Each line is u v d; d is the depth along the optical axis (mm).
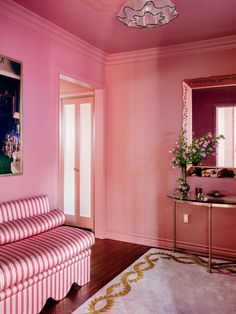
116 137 4246
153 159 3982
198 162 3629
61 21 3066
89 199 4680
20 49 2895
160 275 3016
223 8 2748
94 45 3775
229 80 3504
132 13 2125
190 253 3670
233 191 3479
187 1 2613
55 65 3330
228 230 3529
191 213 3740
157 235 3965
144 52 3945
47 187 3242
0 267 2016
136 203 4113
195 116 3691
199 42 3576
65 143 4906
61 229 2906
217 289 2717
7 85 2766
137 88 4074
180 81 3781
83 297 2578
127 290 2695
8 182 2793
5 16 2727
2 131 2721
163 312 2336
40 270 2244
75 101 4754
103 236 4301
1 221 2559
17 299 2137
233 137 3486
